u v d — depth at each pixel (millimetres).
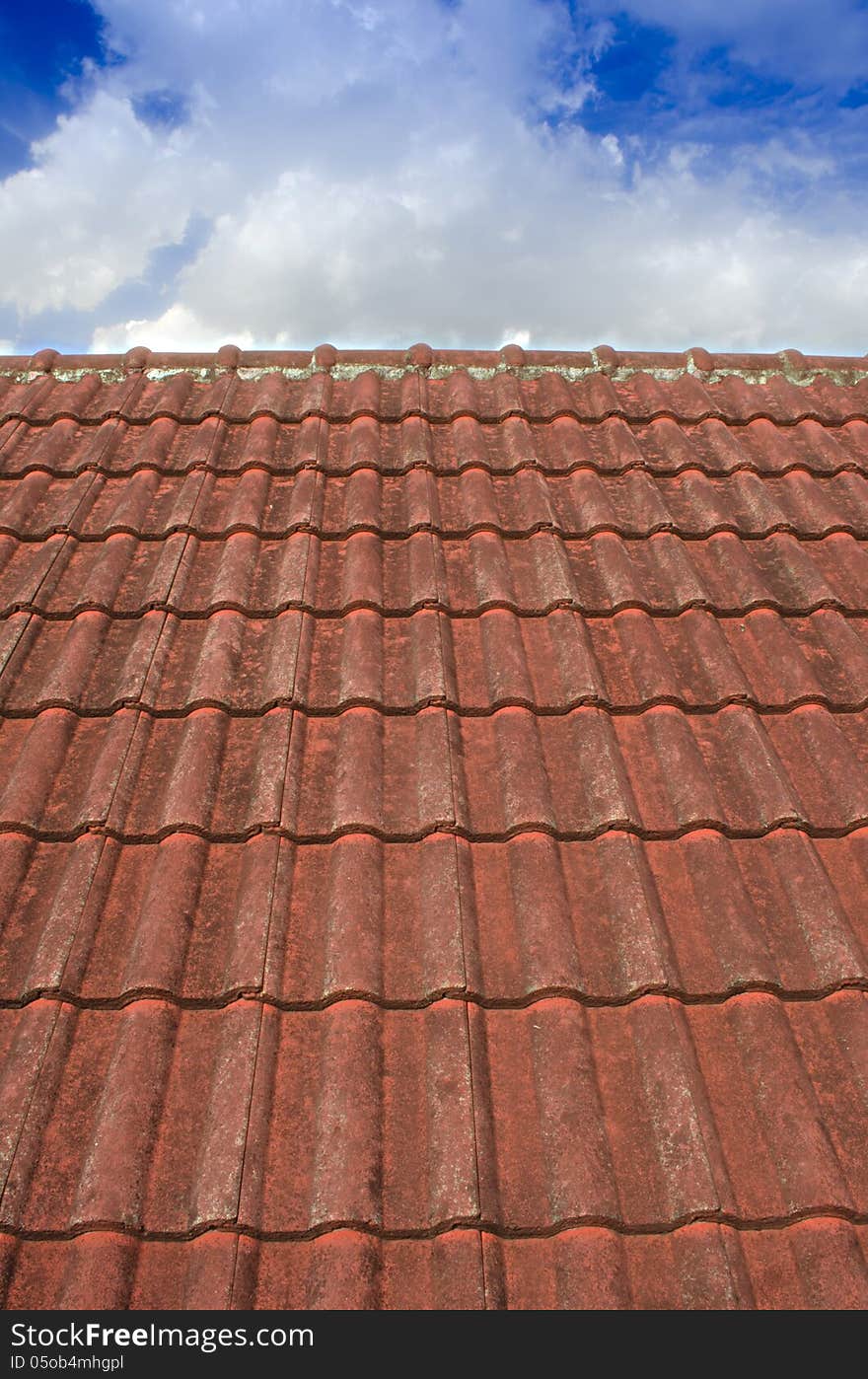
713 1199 2201
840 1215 2207
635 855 2975
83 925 2756
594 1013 2633
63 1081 2467
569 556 4301
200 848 3004
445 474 4875
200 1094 2447
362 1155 2289
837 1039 2568
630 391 5758
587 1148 2309
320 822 3088
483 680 3654
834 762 3268
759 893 2912
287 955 2705
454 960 2654
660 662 3660
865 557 4270
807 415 5434
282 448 5133
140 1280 2154
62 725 3438
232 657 3689
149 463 4883
